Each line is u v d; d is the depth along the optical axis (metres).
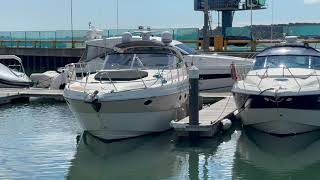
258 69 16.16
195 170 12.08
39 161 12.73
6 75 25.61
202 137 14.62
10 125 17.30
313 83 14.48
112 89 13.96
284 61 16.20
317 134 15.02
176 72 15.93
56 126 17.11
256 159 12.85
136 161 12.85
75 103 14.23
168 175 11.79
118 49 17.17
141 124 14.56
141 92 14.03
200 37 33.50
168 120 15.46
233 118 17.02
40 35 39.06
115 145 14.39
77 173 11.80
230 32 34.53
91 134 14.84
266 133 15.20
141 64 16.05
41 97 22.95
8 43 41.06
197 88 14.31
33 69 39.44
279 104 14.20
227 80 22.06
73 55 36.31
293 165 12.34
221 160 12.84
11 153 13.45
